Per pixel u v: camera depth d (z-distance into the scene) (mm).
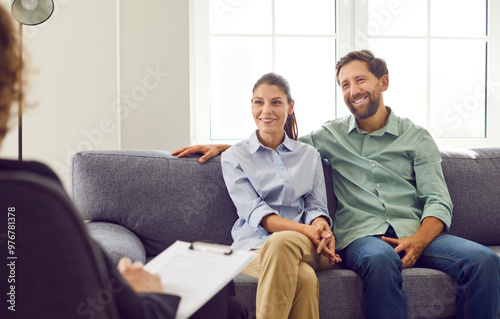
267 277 1277
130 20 2080
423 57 2443
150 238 1689
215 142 2367
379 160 1809
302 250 1333
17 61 526
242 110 2387
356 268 1463
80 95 1983
